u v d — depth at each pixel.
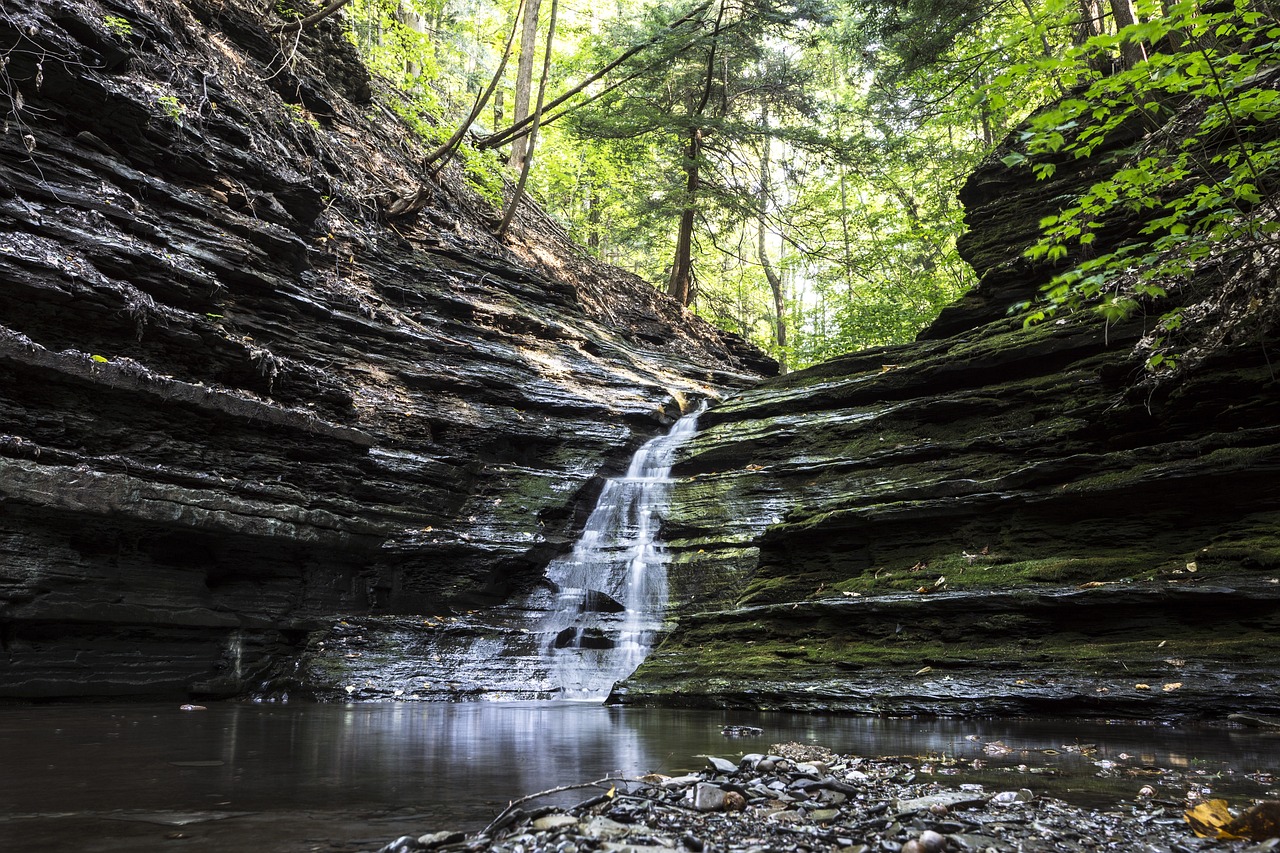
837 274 27.89
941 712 6.77
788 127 24.41
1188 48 7.59
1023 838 2.57
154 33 11.89
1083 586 7.25
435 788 3.41
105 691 8.30
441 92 27.44
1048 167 7.13
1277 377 7.82
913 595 8.13
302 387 11.40
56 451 8.09
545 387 15.66
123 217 9.77
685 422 16.69
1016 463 10.28
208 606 9.45
